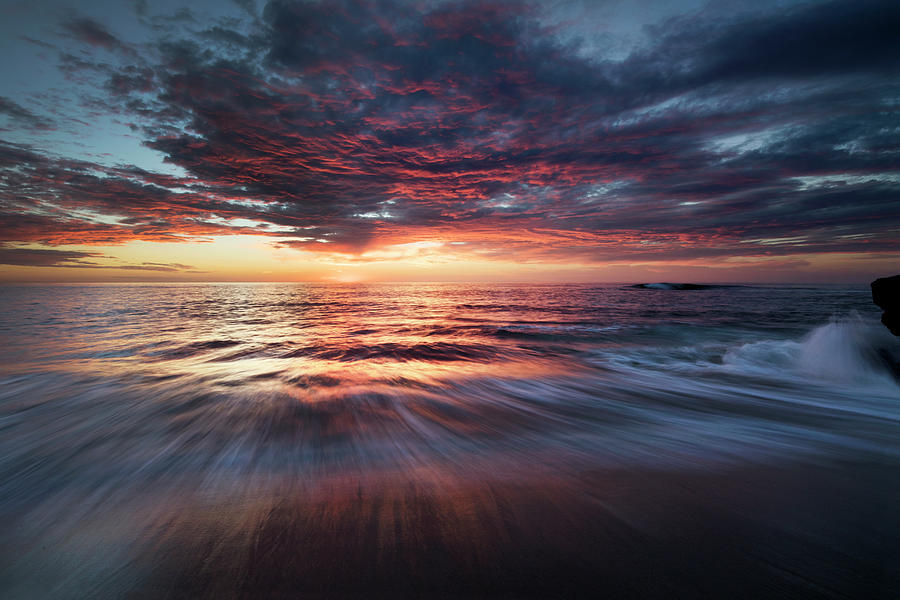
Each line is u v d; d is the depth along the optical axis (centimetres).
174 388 584
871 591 165
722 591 165
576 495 253
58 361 841
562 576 175
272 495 255
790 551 192
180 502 247
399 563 184
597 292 6162
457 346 1115
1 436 381
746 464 313
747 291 6031
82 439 372
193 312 2425
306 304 3475
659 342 1197
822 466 308
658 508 236
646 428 424
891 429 421
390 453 337
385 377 687
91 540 207
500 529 212
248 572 179
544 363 871
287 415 452
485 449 349
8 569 184
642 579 172
